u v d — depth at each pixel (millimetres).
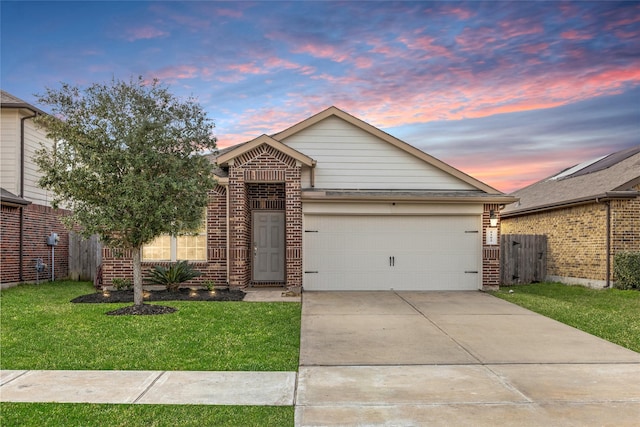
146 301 12047
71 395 5574
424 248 14836
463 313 11016
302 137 15469
